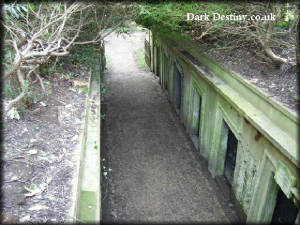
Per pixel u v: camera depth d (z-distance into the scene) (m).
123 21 7.44
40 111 5.03
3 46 4.04
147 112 10.34
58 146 4.29
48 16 5.31
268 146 4.20
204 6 5.82
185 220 5.55
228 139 6.23
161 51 12.30
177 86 10.13
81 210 3.37
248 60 5.89
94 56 8.57
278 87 4.57
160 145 8.15
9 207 3.05
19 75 4.48
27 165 3.73
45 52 3.70
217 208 5.84
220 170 6.56
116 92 12.35
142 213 5.71
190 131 8.42
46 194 3.35
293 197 3.63
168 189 6.38
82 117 5.20
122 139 8.46
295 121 3.62
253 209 4.86
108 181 6.60
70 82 6.58
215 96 6.23
